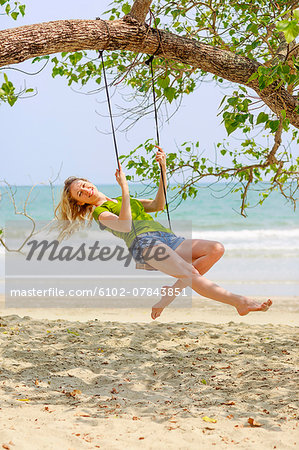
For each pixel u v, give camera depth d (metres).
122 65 6.50
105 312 10.52
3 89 4.97
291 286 13.84
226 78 4.97
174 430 3.55
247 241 22.70
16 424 3.60
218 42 6.07
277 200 31.70
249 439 3.41
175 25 6.26
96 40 4.32
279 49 5.23
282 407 4.04
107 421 3.71
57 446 3.24
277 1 5.12
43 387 4.55
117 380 4.80
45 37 4.04
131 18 4.50
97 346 5.99
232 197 32.03
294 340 6.55
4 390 4.43
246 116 4.53
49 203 32.53
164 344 6.21
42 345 5.96
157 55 4.79
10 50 3.87
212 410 4.00
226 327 7.47
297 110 4.82
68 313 10.37
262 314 10.27
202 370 5.20
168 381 4.91
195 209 31.42
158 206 5.21
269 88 4.91
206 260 4.38
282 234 24.05
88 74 6.52
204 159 6.92
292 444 3.31
